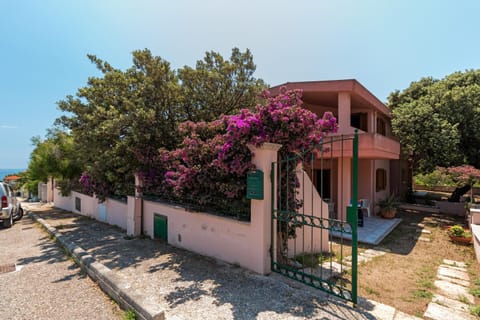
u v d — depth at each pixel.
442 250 6.59
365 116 11.70
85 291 3.87
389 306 3.33
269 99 4.90
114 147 7.86
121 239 7.35
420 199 17.05
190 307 3.24
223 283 3.98
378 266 5.27
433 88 13.49
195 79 7.64
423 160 13.18
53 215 13.16
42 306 3.40
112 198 10.01
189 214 5.91
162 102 7.60
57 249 6.44
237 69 7.79
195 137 5.21
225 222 4.98
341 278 4.43
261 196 4.20
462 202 12.59
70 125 8.57
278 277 4.19
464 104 11.88
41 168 15.67
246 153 4.46
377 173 12.72
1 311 3.27
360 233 8.26
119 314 3.17
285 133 4.34
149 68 7.32
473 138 12.12
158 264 5.01
